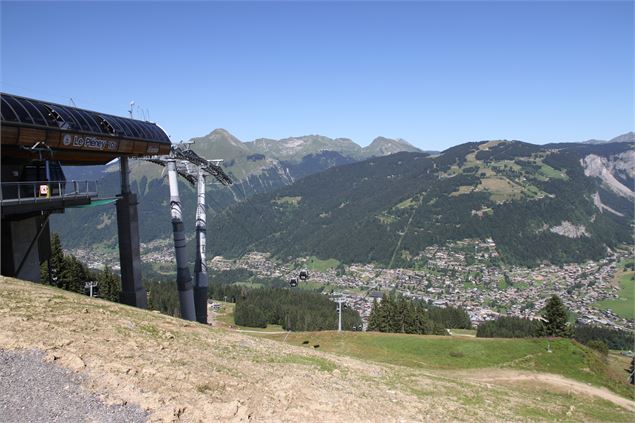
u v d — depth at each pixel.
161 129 52.31
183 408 15.80
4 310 20.64
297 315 142.25
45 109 33.97
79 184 37.03
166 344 22.89
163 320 28.77
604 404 43.06
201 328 30.42
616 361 90.50
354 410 20.45
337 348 60.03
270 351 29.41
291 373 24.59
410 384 30.66
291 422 17.20
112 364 17.62
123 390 16.00
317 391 21.95
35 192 30.16
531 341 60.12
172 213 60.91
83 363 17.03
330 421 18.28
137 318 26.44
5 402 14.05
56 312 22.33
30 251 34.47
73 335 19.67
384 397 24.56
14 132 30.41
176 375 18.55
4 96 31.31
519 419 27.73
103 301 29.06
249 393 19.03
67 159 39.53
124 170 47.31
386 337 64.62
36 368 16.09
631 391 51.00
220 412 16.20
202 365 21.08
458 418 24.14
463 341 61.50
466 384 36.66
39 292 25.25
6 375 15.34
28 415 13.69
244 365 23.53
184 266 61.75
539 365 53.62
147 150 47.75
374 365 34.94
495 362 54.28
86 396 15.16
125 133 43.09
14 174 33.72
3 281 26.53
